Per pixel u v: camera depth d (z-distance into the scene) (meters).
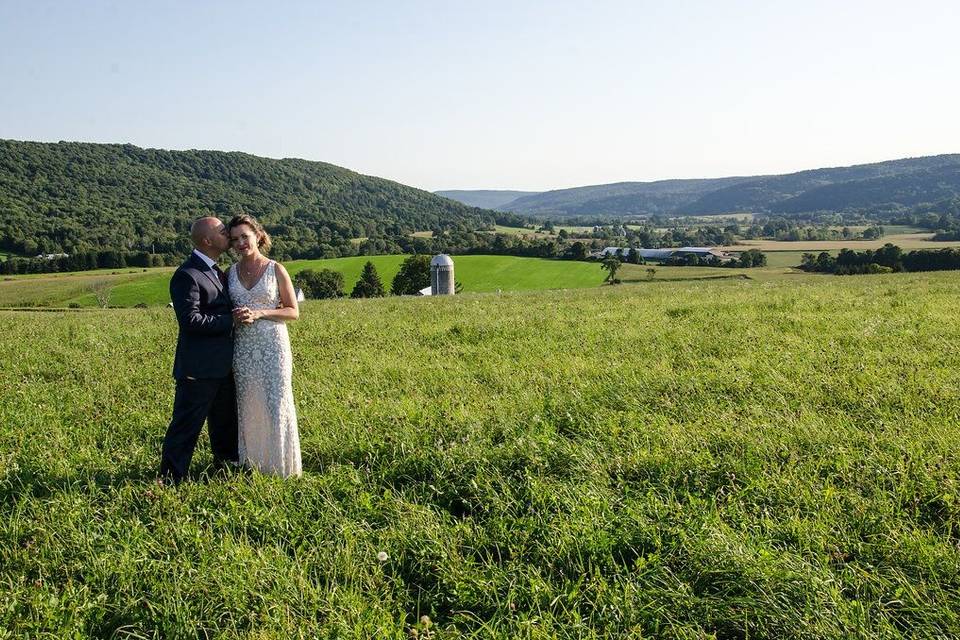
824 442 5.66
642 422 6.42
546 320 14.59
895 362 8.59
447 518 4.73
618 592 3.71
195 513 4.85
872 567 3.85
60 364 10.91
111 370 10.22
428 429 6.43
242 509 4.86
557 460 5.56
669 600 3.66
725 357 9.55
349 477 5.41
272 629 3.40
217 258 5.64
